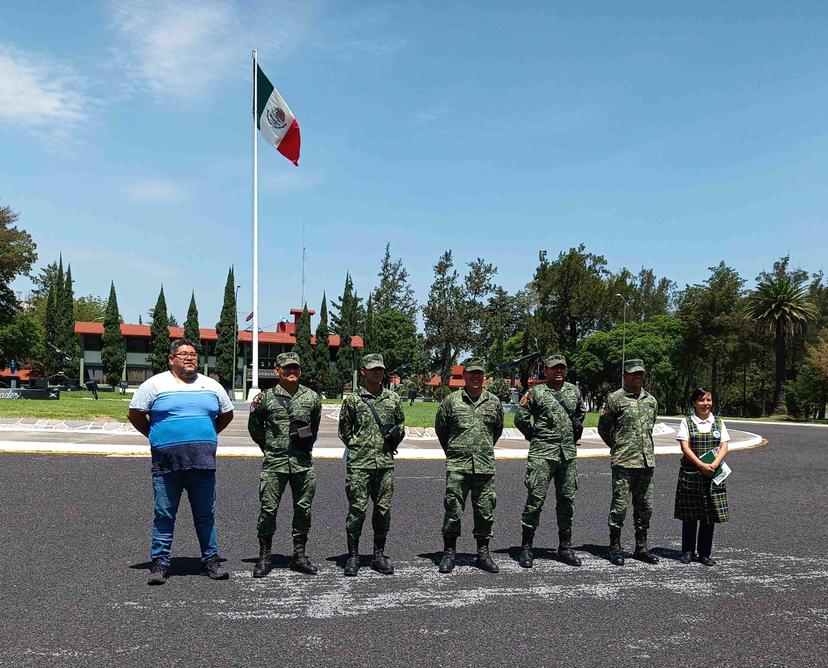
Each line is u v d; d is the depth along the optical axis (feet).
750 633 15.57
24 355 185.16
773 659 14.10
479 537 20.80
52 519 25.36
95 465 38.73
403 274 353.31
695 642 14.97
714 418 22.24
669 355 229.66
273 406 19.86
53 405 75.00
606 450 55.16
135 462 40.32
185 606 16.66
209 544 19.27
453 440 20.88
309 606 16.88
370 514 28.50
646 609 17.16
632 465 21.99
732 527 27.86
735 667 13.67
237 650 14.01
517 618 16.33
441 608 16.97
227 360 228.43
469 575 20.03
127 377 235.40
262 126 88.89
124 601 16.92
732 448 67.26
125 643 14.26
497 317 306.14
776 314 179.11
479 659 13.82
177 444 18.76
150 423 19.16
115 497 29.76
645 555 22.13
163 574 18.57
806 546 24.43
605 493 36.04
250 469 39.58
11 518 25.30
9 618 15.57
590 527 27.45
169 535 18.89
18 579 18.42
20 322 180.24
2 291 177.88
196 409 19.20
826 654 14.42
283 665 13.30
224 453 46.06
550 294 246.47
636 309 357.20
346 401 20.34
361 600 17.46
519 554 22.67
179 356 19.53
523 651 14.29
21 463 38.55
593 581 19.63
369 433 20.13
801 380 231.50
